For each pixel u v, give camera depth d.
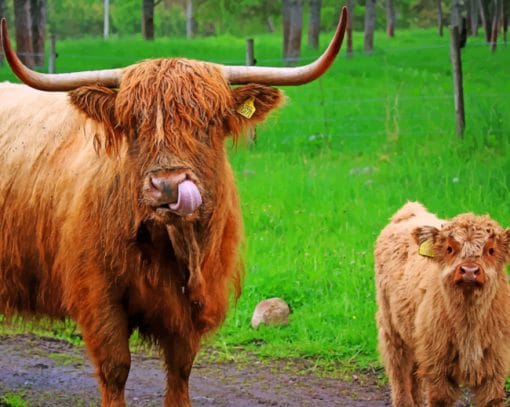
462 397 9.71
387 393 9.85
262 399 9.62
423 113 24.48
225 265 8.17
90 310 7.90
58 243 8.33
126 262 7.73
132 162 7.35
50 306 8.73
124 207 7.62
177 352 8.24
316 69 7.70
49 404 9.48
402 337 9.27
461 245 8.14
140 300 7.91
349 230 14.49
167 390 8.40
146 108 7.26
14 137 9.06
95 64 39.22
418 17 83.94
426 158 18.55
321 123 24.88
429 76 35.00
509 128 19.80
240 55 45.19
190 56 44.72
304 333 11.36
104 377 7.98
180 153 7.16
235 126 7.64
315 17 50.78
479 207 14.89
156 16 84.06
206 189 7.36
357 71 37.72
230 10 61.94
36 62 38.09
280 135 23.28
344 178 17.50
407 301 9.09
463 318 8.20
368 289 12.38
